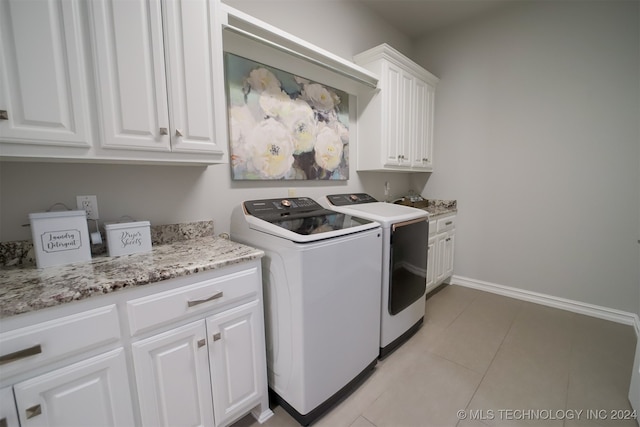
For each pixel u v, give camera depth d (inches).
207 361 46.1
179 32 46.7
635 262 88.5
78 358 34.5
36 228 41.2
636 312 88.9
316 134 86.7
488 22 109.6
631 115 86.1
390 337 75.0
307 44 71.0
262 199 72.6
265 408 56.4
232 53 66.6
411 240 78.1
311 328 52.6
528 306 104.3
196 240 62.5
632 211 88.0
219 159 53.8
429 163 123.3
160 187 59.4
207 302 45.1
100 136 40.8
